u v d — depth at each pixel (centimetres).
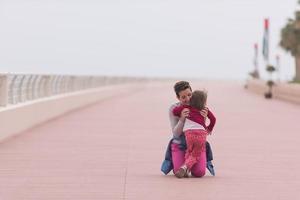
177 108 1631
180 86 1639
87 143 2453
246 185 1521
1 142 2452
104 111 4575
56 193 1402
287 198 1358
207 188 1473
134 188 1468
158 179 1600
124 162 1923
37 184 1518
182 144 1642
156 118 3878
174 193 1405
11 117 2667
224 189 1462
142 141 2547
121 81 9856
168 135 2806
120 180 1583
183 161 1645
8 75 2750
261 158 2039
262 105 5528
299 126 3306
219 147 2345
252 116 4081
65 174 1677
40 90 3669
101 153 2142
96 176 1645
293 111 4647
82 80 5659
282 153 2172
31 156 2044
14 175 1656
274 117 3994
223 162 1945
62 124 3362
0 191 1423
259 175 1681
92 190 1440
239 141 2559
